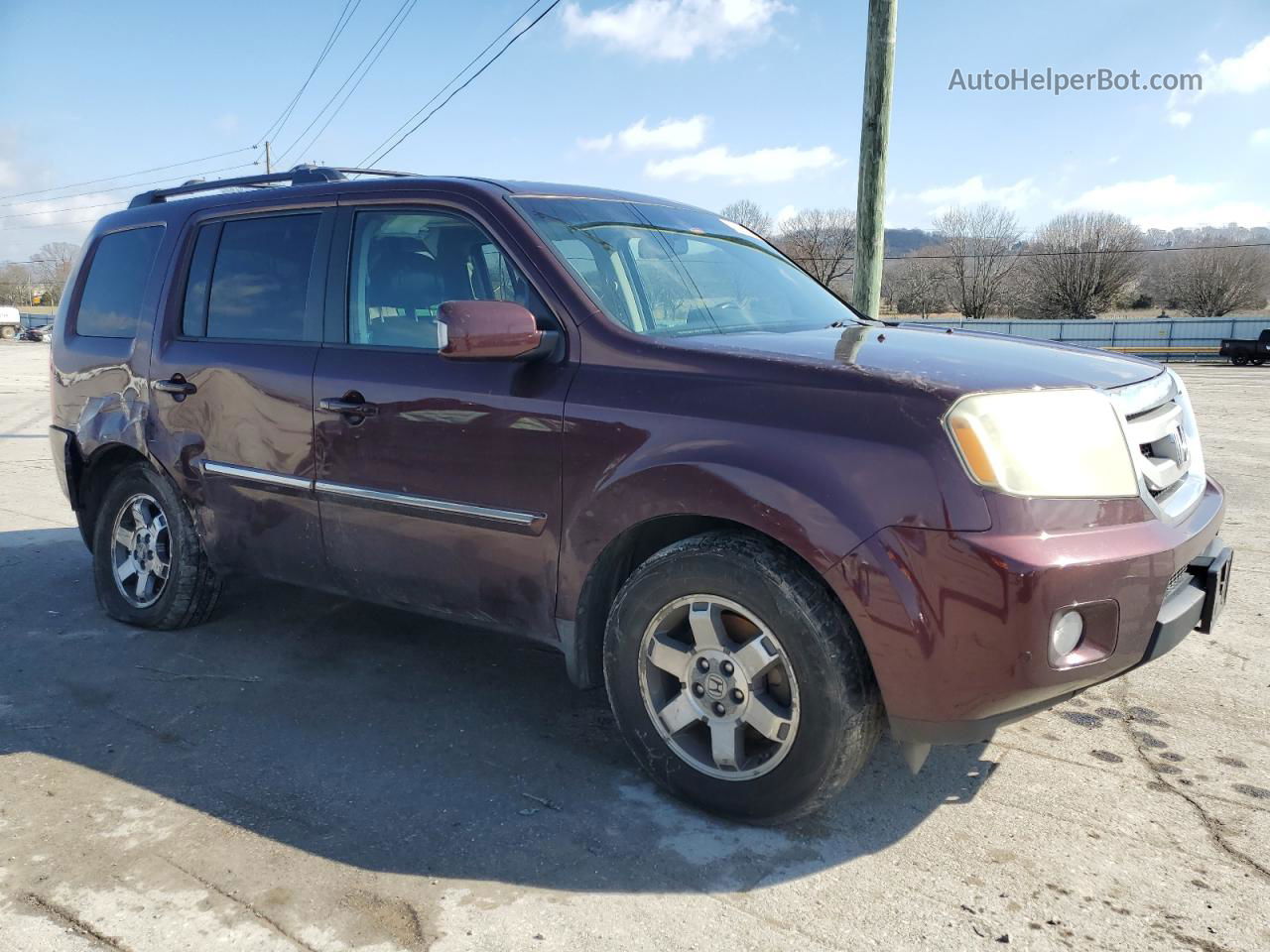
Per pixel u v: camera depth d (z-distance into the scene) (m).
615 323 2.98
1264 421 14.42
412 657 4.11
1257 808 2.86
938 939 2.26
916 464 2.38
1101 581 2.39
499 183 3.44
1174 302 70.69
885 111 6.82
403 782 3.01
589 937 2.26
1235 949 2.23
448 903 2.39
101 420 4.40
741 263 3.88
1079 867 2.56
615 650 2.91
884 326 3.68
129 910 2.36
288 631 4.43
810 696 2.54
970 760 3.17
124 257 4.56
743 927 2.30
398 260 3.48
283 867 2.54
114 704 3.62
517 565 3.08
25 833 2.71
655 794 2.94
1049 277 72.06
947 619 2.35
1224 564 2.84
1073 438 2.50
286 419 3.64
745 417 2.63
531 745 3.29
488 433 3.08
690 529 2.91
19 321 90.62
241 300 3.95
